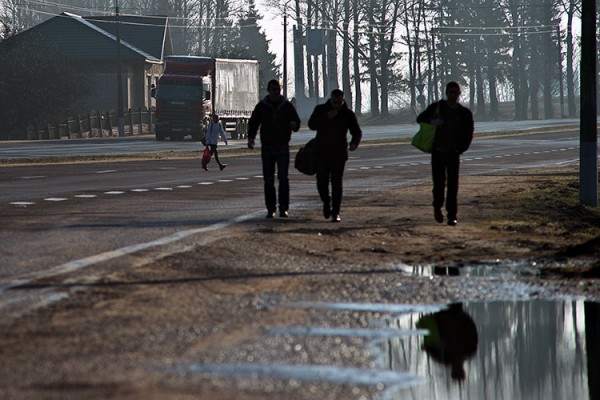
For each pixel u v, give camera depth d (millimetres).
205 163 102750
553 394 18750
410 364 21172
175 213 54500
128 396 17859
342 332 24484
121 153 142125
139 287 30344
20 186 76062
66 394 17969
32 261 35281
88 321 25125
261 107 52500
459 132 49500
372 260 37594
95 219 50688
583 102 63844
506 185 81250
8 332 23672
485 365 21281
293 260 37031
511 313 27719
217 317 25984
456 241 43781
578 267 35875
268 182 52656
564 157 137625
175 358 21125
